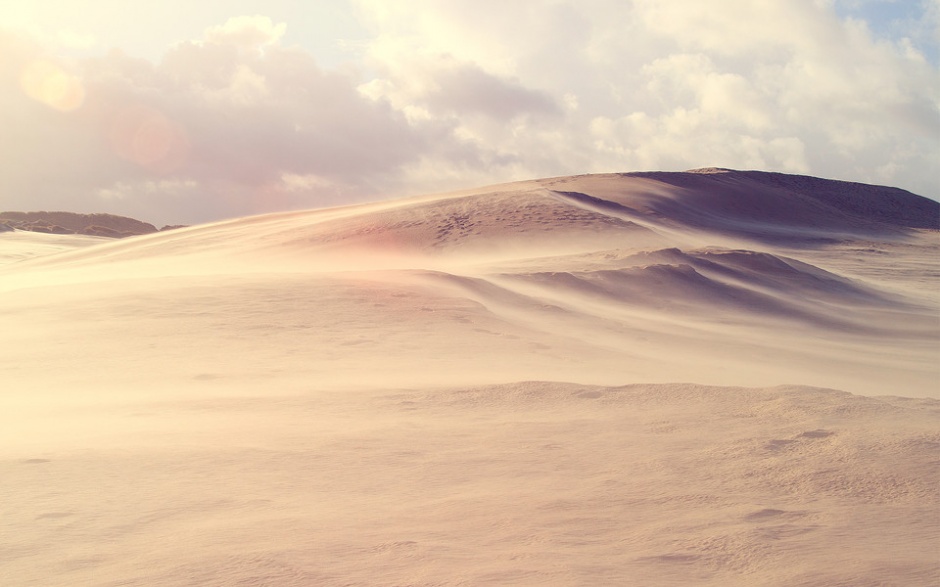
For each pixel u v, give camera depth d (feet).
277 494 17.95
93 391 37.70
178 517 16.21
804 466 18.69
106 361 46.73
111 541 14.70
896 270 204.85
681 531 14.42
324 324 61.57
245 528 15.19
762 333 90.43
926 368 75.56
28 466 20.57
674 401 29.19
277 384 39.09
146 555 13.74
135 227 479.41
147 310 65.31
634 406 28.86
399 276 87.20
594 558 13.07
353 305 69.36
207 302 69.10
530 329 68.13
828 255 229.86
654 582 11.87
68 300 69.67
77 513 16.51
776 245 241.76
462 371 45.14
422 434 24.68
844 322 107.24
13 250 277.03
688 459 20.22
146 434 25.26
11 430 27.22
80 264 178.09
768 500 16.46
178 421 28.35
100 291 74.64
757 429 23.16
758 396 28.43
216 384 39.42
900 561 12.18
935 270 207.72
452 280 87.51
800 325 100.73
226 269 148.77
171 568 12.91
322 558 13.21
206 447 22.88
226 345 52.65
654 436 23.31
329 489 18.38
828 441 20.76
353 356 50.03
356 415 29.01
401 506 16.79
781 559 12.60
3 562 13.65
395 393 33.50
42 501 17.47
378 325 62.13
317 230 184.55
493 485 18.48
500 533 14.66
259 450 22.44
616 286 106.32
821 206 336.90
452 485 18.60
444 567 12.66
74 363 46.06
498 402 30.86
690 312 99.35
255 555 13.38
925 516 14.97
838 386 58.34
